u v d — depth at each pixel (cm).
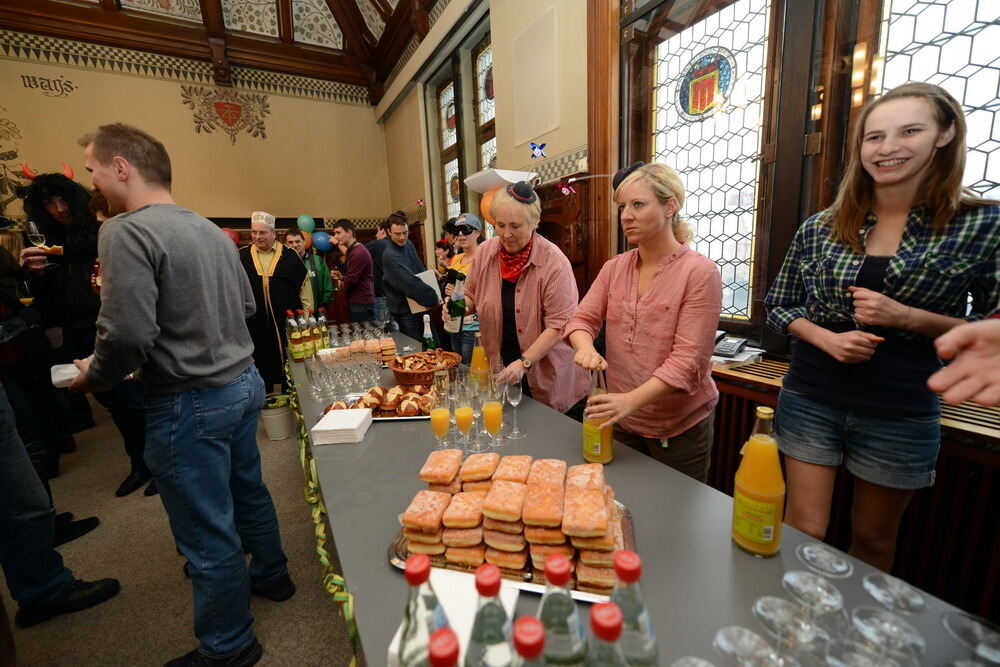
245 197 618
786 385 126
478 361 165
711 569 71
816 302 117
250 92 607
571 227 294
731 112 210
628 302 132
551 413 141
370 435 129
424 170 555
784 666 51
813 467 118
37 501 151
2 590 175
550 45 295
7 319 171
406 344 258
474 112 457
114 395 233
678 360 112
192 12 550
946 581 138
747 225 210
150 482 252
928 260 97
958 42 143
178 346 111
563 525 66
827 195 178
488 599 48
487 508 72
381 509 92
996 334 58
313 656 139
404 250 344
